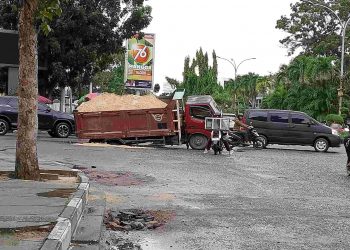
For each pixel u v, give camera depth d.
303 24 64.00
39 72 31.69
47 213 5.86
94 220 6.93
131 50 46.88
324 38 63.47
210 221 7.64
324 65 44.19
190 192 10.25
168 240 6.50
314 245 6.37
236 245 6.30
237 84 76.25
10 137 22.03
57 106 46.72
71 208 6.19
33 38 8.93
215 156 18.33
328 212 8.58
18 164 9.07
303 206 9.08
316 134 23.41
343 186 11.88
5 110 23.20
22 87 8.95
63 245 4.88
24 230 5.10
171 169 13.80
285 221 7.76
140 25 31.91
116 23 31.25
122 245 6.20
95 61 32.03
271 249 6.14
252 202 9.34
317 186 11.72
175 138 21.41
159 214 8.04
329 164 17.12
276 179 12.69
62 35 29.77
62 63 30.39
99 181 11.10
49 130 24.50
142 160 15.79
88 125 21.12
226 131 19.30
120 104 21.38
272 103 50.09
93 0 30.83
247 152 21.02
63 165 12.52
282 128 23.62
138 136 21.22
